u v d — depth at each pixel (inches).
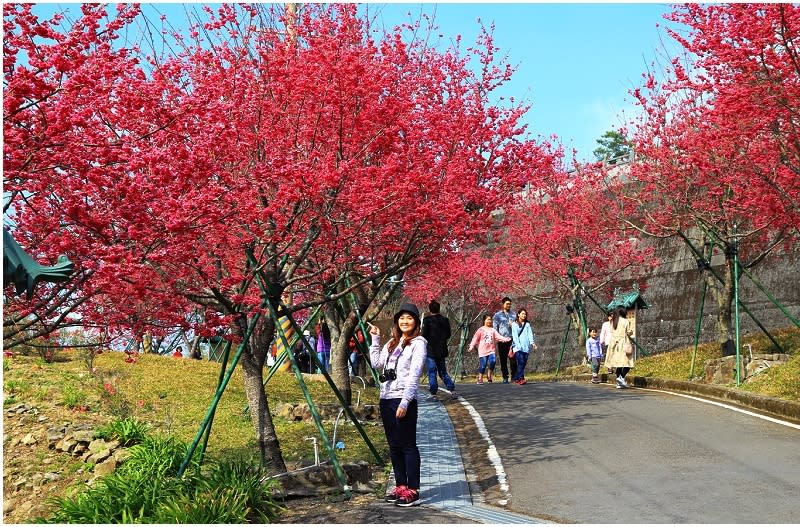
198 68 402.0
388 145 424.8
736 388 608.4
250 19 437.4
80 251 262.4
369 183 374.6
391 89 492.4
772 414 509.0
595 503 310.3
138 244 271.7
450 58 631.2
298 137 414.0
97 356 652.7
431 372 699.4
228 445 455.5
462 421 545.6
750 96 527.2
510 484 358.0
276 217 371.2
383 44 478.6
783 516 275.0
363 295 651.5
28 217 285.3
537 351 1371.8
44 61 247.9
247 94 393.7
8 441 453.4
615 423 500.4
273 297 356.8
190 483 307.9
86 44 262.1
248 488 295.0
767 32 500.1
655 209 1021.8
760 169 620.4
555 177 1139.3
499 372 1421.0
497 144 589.9
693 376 733.3
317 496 332.8
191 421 514.0
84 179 267.4
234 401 573.3
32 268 220.4
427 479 370.9
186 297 336.5
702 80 647.1
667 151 794.2
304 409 528.7
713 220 756.6
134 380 602.9
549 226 1167.6
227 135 307.3
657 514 286.7
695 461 376.8
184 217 268.7
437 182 446.3
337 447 431.5
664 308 1135.6
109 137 286.8
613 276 1132.5
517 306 1443.2
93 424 478.6
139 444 419.2
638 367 885.2
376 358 346.9
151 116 291.4
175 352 906.1
